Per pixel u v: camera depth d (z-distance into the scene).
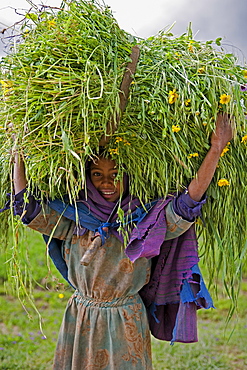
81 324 3.28
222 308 7.71
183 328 3.20
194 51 2.95
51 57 2.67
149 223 3.10
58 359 3.36
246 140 2.96
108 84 2.67
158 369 5.44
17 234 3.27
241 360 5.70
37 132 2.79
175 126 2.75
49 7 2.81
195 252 3.28
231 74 2.87
